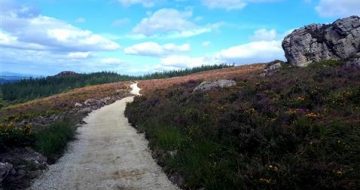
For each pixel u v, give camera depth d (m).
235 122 13.17
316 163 8.36
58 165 13.77
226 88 24.77
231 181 9.22
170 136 15.39
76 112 35.84
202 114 16.98
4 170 10.68
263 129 11.41
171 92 31.28
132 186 10.97
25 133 14.93
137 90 79.12
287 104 14.45
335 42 30.45
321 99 13.93
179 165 11.95
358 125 10.03
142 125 22.95
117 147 17.58
